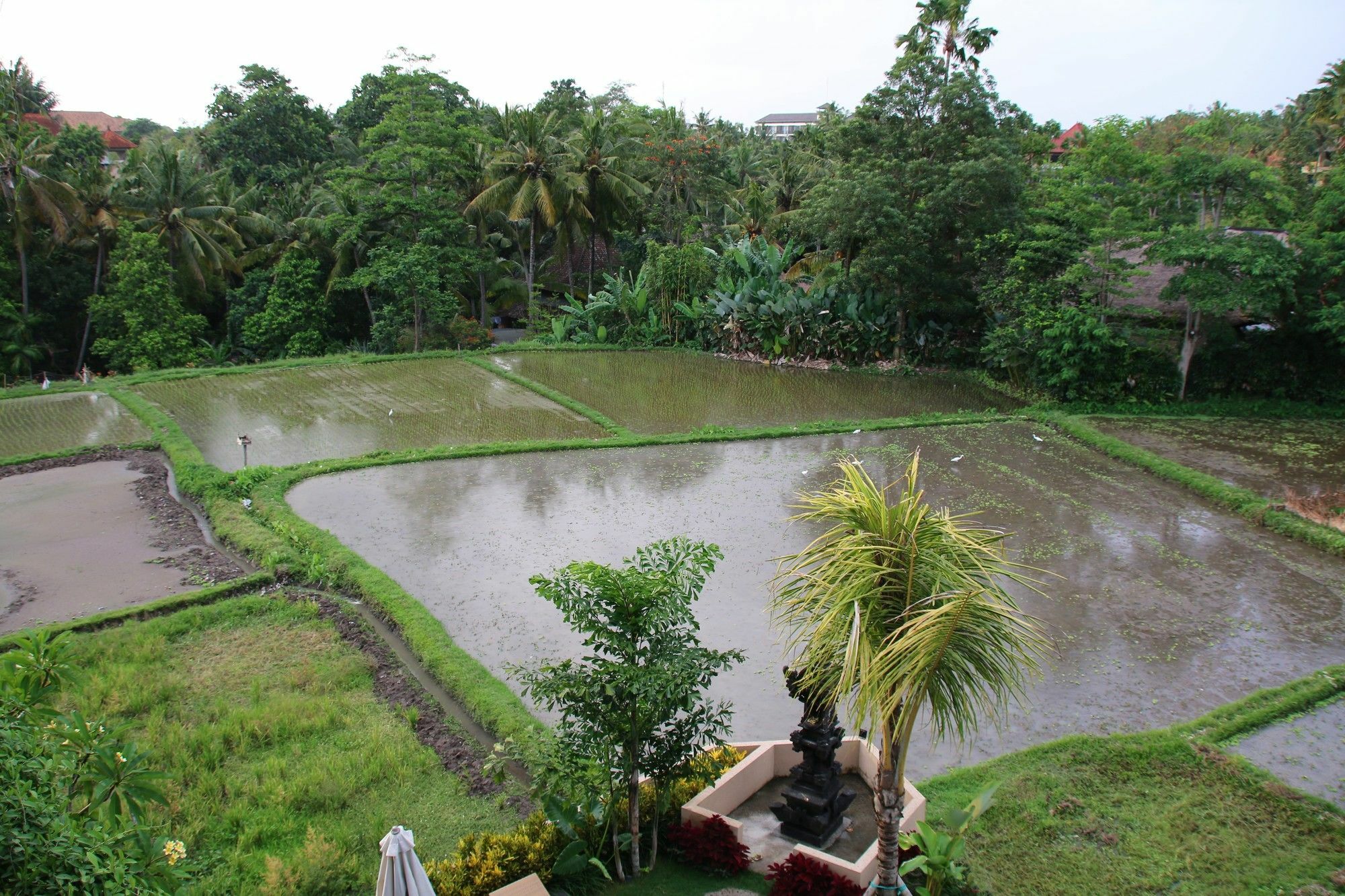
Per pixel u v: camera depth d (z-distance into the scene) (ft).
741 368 111.65
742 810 30.48
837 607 20.48
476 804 31.83
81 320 125.49
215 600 48.62
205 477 66.74
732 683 39.42
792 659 41.14
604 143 136.98
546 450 75.87
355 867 27.86
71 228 118.01
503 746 32.35
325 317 134.31
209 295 131.95
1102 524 58.18
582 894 26.07
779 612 45.70
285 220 140.77
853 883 24.93
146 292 112.68
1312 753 34.37
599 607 24.88
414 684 40.40
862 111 102.68
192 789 32.01
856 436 79.56
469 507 62.23
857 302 110.42
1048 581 49.49
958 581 20.45
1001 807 30.37
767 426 83.92
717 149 150.20
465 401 94.43
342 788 32.14
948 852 22.89
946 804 30.50
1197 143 84.17
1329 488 64.28
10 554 54.95
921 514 20.83
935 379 105.09
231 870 27.89
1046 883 26.94
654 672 23.50
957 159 98.89
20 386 101.04
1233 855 28.14
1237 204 84.28
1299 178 99.09
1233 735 35.27
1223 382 89.86
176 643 43.86
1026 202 102.32
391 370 108.27
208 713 37.40
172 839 27.89
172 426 81.35
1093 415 85.20
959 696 20.53
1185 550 54.08
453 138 129.39
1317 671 39.91
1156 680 39.52
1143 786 31.68
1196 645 42.63
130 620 45.60
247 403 93.04
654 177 150.30
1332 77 121.80
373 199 124.16
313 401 94.07
